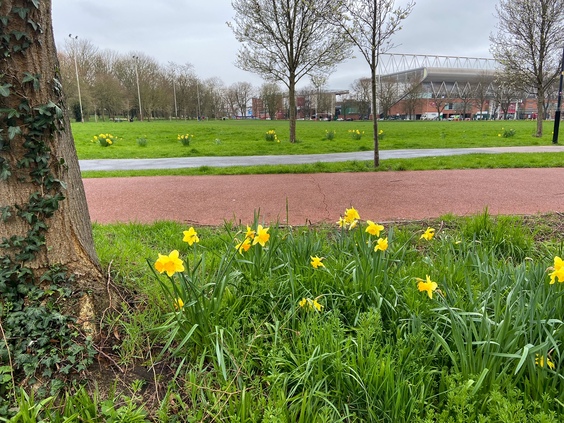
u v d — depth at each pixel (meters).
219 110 94.31
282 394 1.96
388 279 2.89
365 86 78.00
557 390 2.07
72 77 58.03
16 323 2.29
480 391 1.99
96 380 2.27
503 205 6.69
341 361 2.17
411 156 14.95
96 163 13.83
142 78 70.50
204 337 2.42
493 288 2.77
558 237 4.80
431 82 100.44
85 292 2.59
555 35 20.06
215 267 3.27
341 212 6.32
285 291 2.89
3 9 2.21
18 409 1.97
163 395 2.21
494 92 76.56
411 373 2.12
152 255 3.94
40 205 2.44
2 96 2.27
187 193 8.08
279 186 8.77
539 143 19.91
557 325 2.38
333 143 21.39
